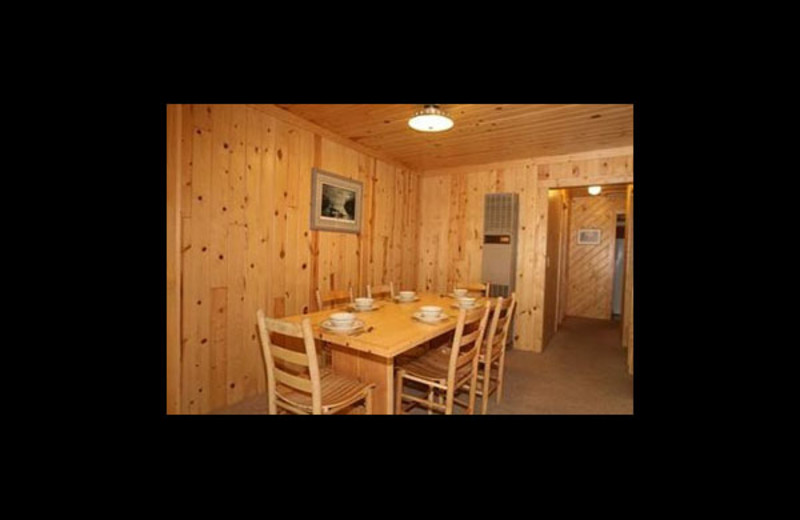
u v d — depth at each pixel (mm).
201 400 2354
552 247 4426
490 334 2373
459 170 4430
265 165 2689
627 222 4113
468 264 4414
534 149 3674
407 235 4449
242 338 2580
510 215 4027
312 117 2898
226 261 2461
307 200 3055
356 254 3646
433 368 2240
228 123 2432
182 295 2225
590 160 3723
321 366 2557
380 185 3947
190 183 2240
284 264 2875
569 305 6293
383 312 2361
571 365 3533
